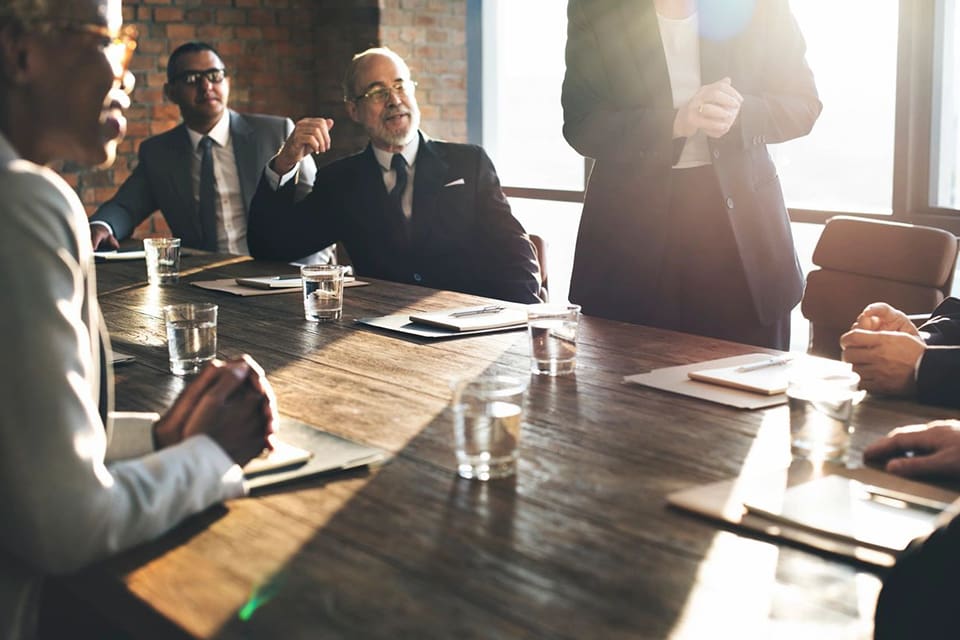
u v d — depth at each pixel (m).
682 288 2.96
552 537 1.11
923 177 4.44
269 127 4.55
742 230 2.85
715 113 2.61
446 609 0.95
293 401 1.70
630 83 2.85
